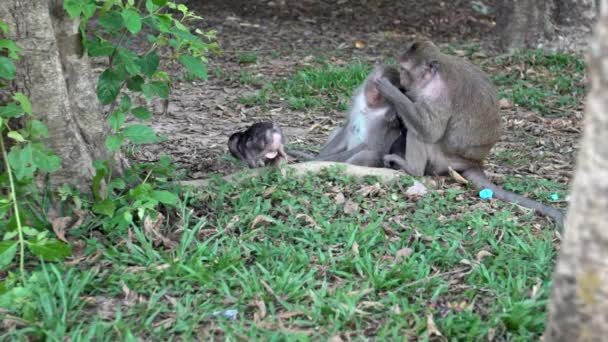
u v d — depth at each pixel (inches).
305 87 629.3
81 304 258.2
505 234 330.0
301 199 353.4
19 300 254.7
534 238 325.7
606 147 163.8
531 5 772.6
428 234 321.4
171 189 345.1
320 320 253.6
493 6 1002.7
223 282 270.8
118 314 248.8
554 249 317.1
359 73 655.1
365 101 432.1
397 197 370.0
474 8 993.5
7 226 282.0
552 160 480.1
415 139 411.5
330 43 839.7
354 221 338.3
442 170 417.1
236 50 788.0
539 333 249.8
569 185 426.3
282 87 635.5
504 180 421.7
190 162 449.4
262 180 374.9
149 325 247.4
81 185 319.9
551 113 591.5
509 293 271.4
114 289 270.8
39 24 297.3
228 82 661.9
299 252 298.8
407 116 406.0
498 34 806.5
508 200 379.2
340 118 569.9
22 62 297.4
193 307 262.1
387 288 277.3
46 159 282.0
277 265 288.7
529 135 534.9
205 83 657.6
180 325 247.4
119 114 303.3
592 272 170.4
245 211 336.8
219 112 580.7
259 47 806.5
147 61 324.5
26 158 277.7
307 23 919.0
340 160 437.1
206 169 432.1
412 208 360.5
